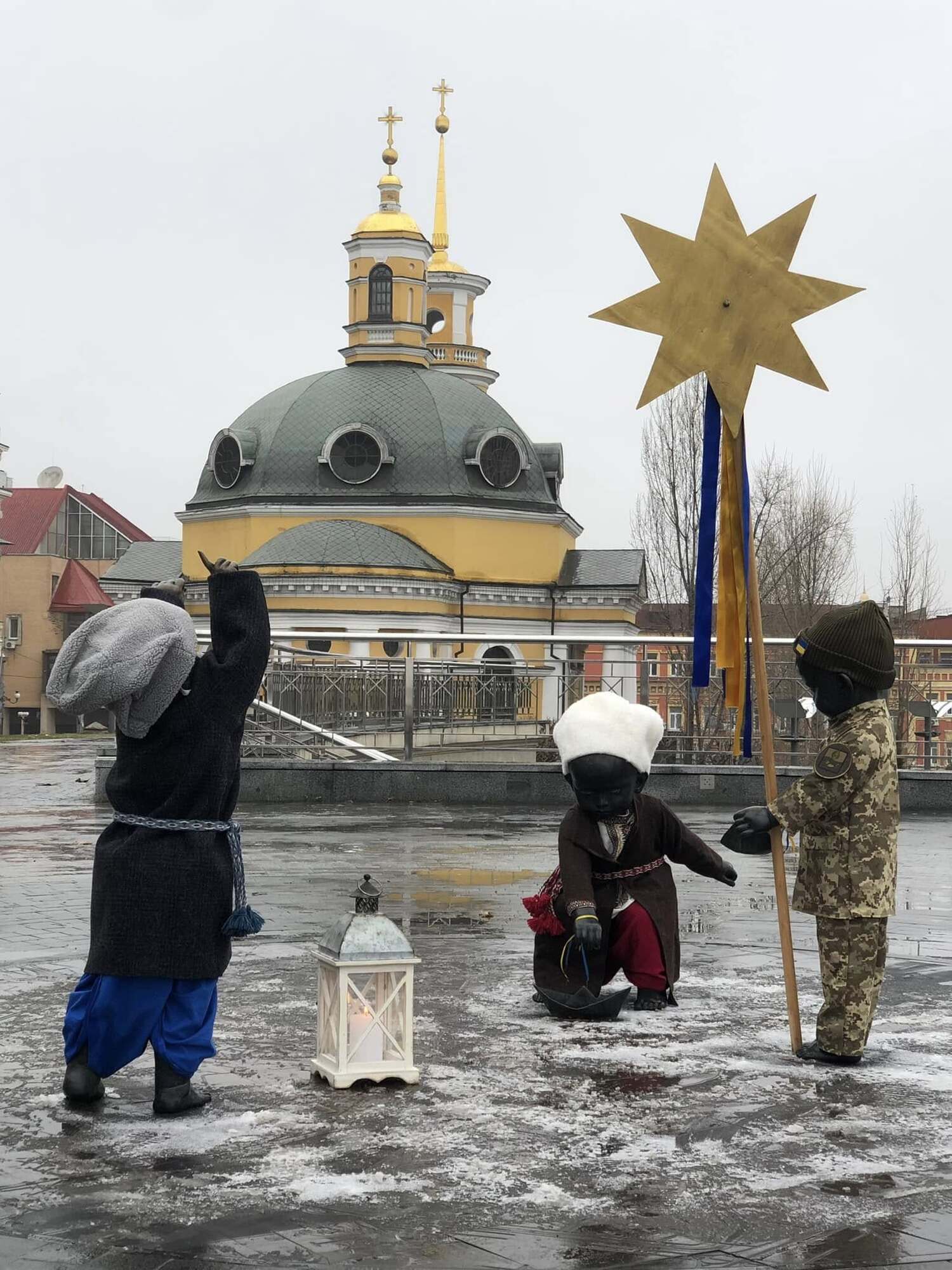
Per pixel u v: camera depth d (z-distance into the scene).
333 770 18.12
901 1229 3.82
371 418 57.91
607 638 19.48
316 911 9.48
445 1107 4.94
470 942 8.30
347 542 53.12
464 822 15.78
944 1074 5.41
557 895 6.50
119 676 4.80
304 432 57.75
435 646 52.75
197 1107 4.93
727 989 7.03
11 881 11.14
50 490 90.56
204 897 4.91
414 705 19.41
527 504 57.62
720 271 6.15
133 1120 4.81
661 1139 4.59
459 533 56.25
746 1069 5.48
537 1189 4.11
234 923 4.92
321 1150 4.47
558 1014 6.37
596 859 6.56
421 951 7.99
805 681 5.84
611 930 6.60
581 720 6.49
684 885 11.24
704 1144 4.54
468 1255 3.62
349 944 5.23
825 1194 4.09
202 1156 4.42
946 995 6.93
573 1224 3.85
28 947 8.06
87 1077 4.96
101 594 87.25
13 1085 5.24
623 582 57.62
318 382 59.50
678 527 46.47
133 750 4.98
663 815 6.65
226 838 5.03
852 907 5.50
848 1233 3.78
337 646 51.88
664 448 46.62
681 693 19.91
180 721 4.94
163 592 5.28
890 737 5.64
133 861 4.88
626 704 6.59
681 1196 4.07
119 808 5.02
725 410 6.19
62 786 22.50
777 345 6.19
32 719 86.31
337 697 20.08
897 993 6.98
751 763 19.14
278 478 57.31
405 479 57.16
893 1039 5.99
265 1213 3.91
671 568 46.56
